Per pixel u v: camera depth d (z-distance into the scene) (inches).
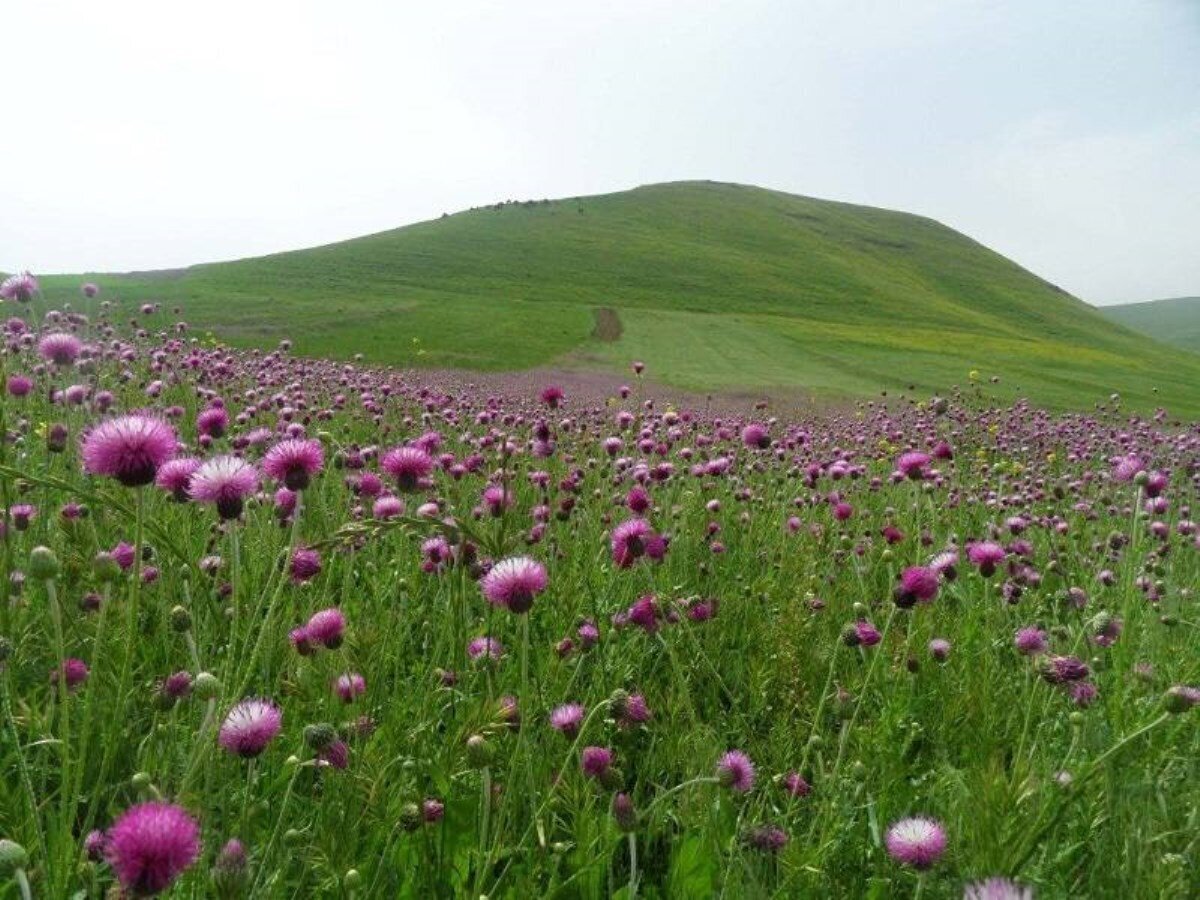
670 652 120.6
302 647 107.6
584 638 134.1
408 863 94.5
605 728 122.0
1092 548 251.6
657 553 137.9
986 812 87.4
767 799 111.3
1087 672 108.3
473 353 1894.7
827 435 555.2
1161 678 133.5
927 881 92.0
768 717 138.3
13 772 96.2
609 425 412.8
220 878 66.1
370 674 106.8
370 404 383.2
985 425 611.8
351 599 161.9
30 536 141.7
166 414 280.1
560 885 86.9
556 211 5551.2
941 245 6161.4
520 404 617.3
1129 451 479.2
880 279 4758.9
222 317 2070.6
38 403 229.6
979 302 4800.7
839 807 105.6
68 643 118.6
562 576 167.2
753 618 170.4
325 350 1761.8
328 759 86.0
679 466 293.6
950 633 165.5
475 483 249.9
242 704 83.3
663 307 3334.2
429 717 115.4
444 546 145.0
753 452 357.4
